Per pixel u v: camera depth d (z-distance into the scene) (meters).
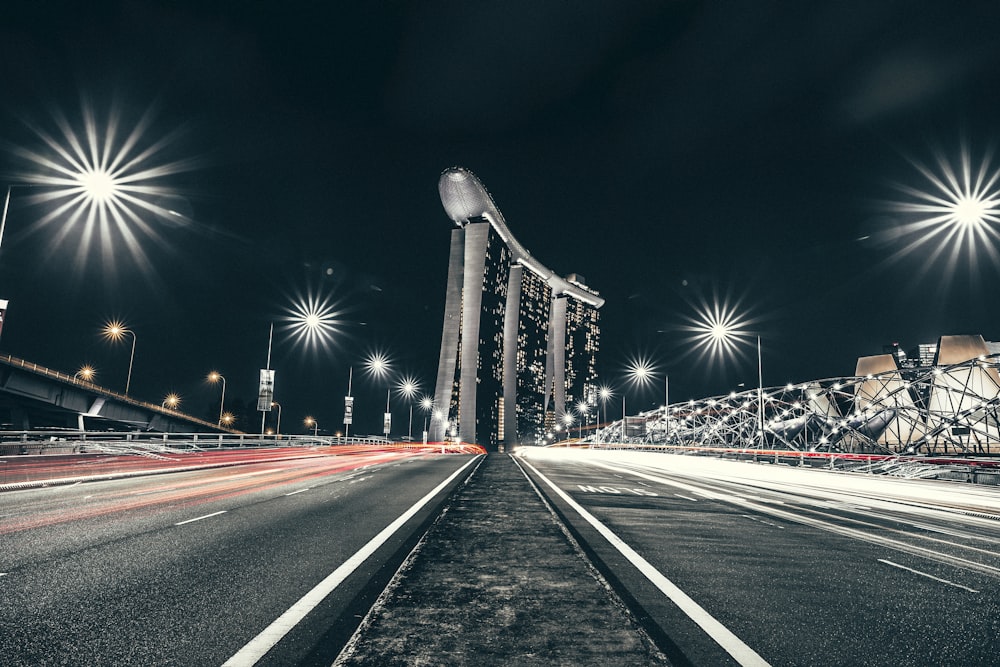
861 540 9.86
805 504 16.62
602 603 5.30
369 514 11.21
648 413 107.69
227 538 8.44
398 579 6.11
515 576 6.30
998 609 5.59
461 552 7.57
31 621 4.66
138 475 20.55
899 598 5.93
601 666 3.82
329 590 5.66
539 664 3.84
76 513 10.85
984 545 9.87
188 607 5.06
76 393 61.47
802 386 77.38
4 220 17.44
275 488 16.62
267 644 4.17
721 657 4.08
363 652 4.02
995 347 90.75
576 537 9.02
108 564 6.70
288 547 7.81
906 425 78.25
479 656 3.97
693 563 7.36
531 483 19.44
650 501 15.41
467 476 22.66
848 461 37.66
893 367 98.19
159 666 3.76
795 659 4.09
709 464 31.06
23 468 20.39
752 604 5.51
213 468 26.03
